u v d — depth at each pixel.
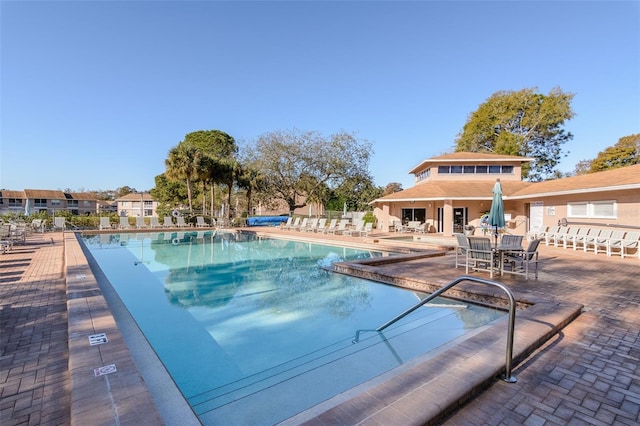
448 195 21.34
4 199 55.34
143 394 2.54
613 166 34.84
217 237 21.92
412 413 2.45
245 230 24.98
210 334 5.38
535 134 35.59
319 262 12.39
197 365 4.31
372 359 4.41
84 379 2.75
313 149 35.50
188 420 2.73
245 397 3.55
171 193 44.16
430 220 24.58
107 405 2.38
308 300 7.32
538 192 18.05
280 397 3.54
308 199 37.28
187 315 6.33
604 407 2.78
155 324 5.86
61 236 18.69
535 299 5.91
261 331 5.50
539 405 2.81
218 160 29.72
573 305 5.45
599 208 15.14
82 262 8.90
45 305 5.71
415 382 2.92
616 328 4.68
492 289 6.88
